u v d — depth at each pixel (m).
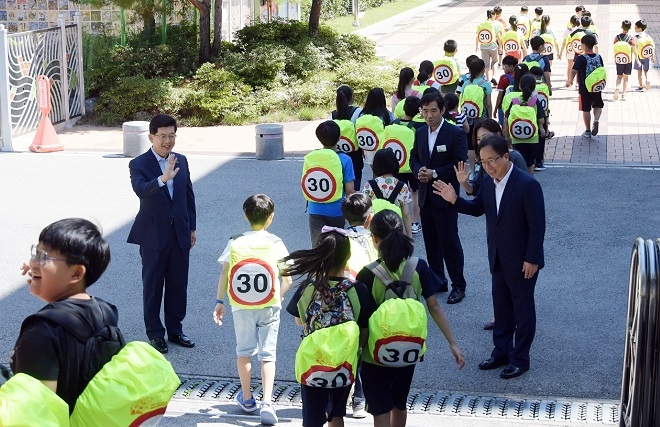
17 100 16.75
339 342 5.38
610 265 10.36
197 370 7.89
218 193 13.56
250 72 20.34
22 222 12.05
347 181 8.82
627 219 12.06
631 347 5.09
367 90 20.97
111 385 3.79
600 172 14.54
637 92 22.25
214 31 21.36
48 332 3.75
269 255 6.80
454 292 9.39
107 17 22.52
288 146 16.97
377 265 5.79
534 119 12.45
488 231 7.56
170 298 8.27
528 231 7.34
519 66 13.69
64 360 3.78
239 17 27.03
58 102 18.50
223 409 7.13
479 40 24.33
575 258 10.60
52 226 3.96
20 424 3.49
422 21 39.59
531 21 29.98
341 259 5.64
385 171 8.79
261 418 6.78
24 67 16.97
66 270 3.91
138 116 19.12
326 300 5.64
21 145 16.83
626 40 21.22
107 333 3.91
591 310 9.07
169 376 3.96
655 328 4.63
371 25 37.88
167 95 19.11
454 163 9.24
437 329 8.72
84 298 3.97
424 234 9.40
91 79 20.17
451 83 16.94
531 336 7.58
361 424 6.83
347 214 6.93
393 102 13.42
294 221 12.18
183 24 23.72
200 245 11.20
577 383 7.51
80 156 16.08
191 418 6.91
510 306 7.69
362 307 5.66
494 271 7.59
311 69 21.39
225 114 19.09
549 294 9.51
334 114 11.52
